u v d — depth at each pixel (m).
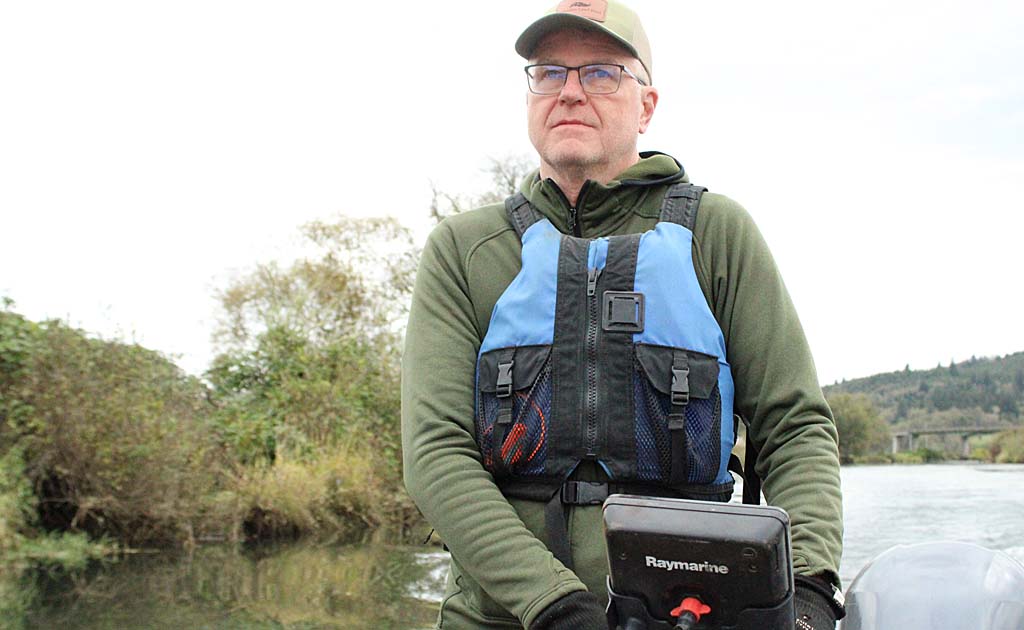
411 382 2.23
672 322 2.10
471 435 2.18
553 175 2.35
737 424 2.29
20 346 9.76
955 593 1.64
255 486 11.46
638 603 1.59
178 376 11.48
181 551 9.81
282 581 8.15
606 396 2.08
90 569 8.43
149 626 6.37
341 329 19.45
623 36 2.32
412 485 2.13
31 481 9.61
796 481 2.04
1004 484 15.87
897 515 10.82
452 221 2.38
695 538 1.51
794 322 2.20
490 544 2.00
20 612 6.65
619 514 1.56
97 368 10.13
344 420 14.66
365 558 9.66
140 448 9.85
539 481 2.12
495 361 2.17
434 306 2.29
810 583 1.83
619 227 2.29
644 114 2.49
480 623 2.16
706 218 2.25
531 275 2.19
